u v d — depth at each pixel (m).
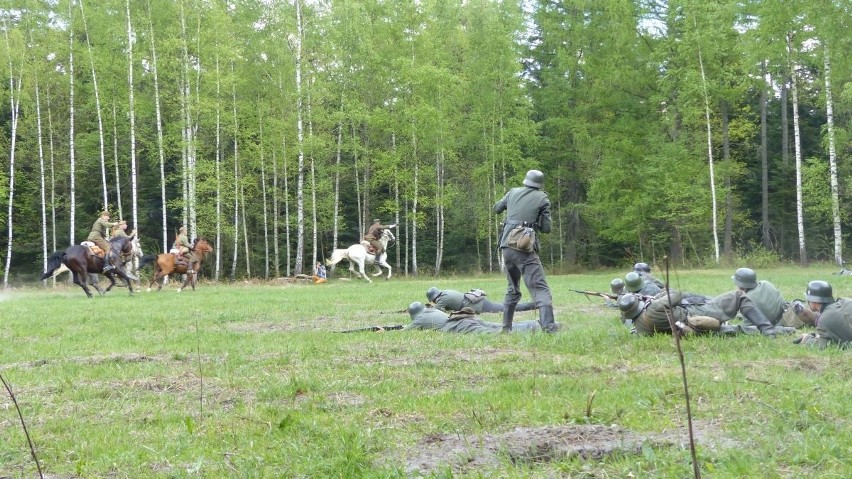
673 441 4.41
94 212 45.72
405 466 4.24
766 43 30.16
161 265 24.53
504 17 39.41
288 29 36.72
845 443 4.21
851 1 24.69
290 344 9.47
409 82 37.38
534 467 4.14
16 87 38.28
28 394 6.73
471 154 41.50
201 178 40.53
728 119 41.97
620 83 36.75
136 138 39.09
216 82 35.09
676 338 3.07
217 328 12.01
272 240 47.62
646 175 36.16
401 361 8.05
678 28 35.19
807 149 46.00
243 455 4.62
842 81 32.59
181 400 6.40
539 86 44.00
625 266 40.78
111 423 5.64
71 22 35.44
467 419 5.26
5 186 38.88
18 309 16.69
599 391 5.96
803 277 22.67
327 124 38.94
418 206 45.50
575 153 40.66
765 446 4.20
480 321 10.73
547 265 42.22
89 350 9.57
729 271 28.86
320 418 5.44
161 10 35.88
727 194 37.22
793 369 6.73
